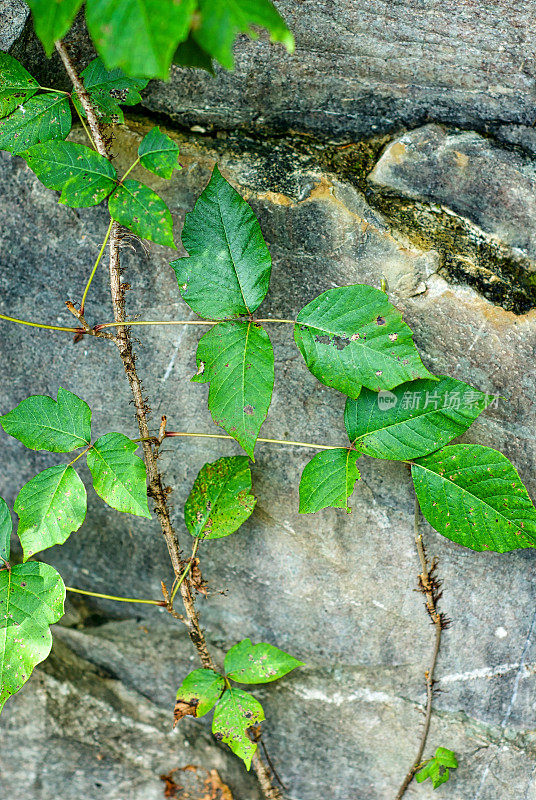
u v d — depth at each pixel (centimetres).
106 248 142
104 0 118
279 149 141
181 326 142
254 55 140
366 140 142
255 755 145
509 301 139
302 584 144
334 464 136
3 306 144
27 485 133
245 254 134
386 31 139
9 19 139
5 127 134
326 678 146
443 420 135
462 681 143
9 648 132
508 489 135
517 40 139
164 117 142
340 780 147
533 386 139
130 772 146
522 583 140
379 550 142
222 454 143
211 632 147
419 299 140
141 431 139
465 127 142
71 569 149
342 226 140
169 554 144
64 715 146
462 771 144
